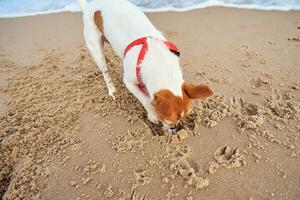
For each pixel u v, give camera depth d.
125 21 0.64
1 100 0.81
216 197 0.51
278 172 0.54
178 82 0.53
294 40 0.88
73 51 0.98
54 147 0.65
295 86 0.71
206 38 0.95
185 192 0.53
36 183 0.59
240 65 0.81
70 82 0.83
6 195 0.57
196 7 1.14
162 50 0.57
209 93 0.52
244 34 0.94
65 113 0.73
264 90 0.72
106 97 0.76
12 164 0.64
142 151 0.61
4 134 0.70
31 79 0.87
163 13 1.13
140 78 0.58
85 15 0.71
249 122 0.62
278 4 1.08
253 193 0.51
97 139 0.66
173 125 0.55
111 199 0.54
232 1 1.14
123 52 0.65
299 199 0.50
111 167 0.59
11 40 1.10
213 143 0.61
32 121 0.73
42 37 1.09
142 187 0.55
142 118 0.69
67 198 0.55
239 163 0.56
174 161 0.58
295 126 0.62
